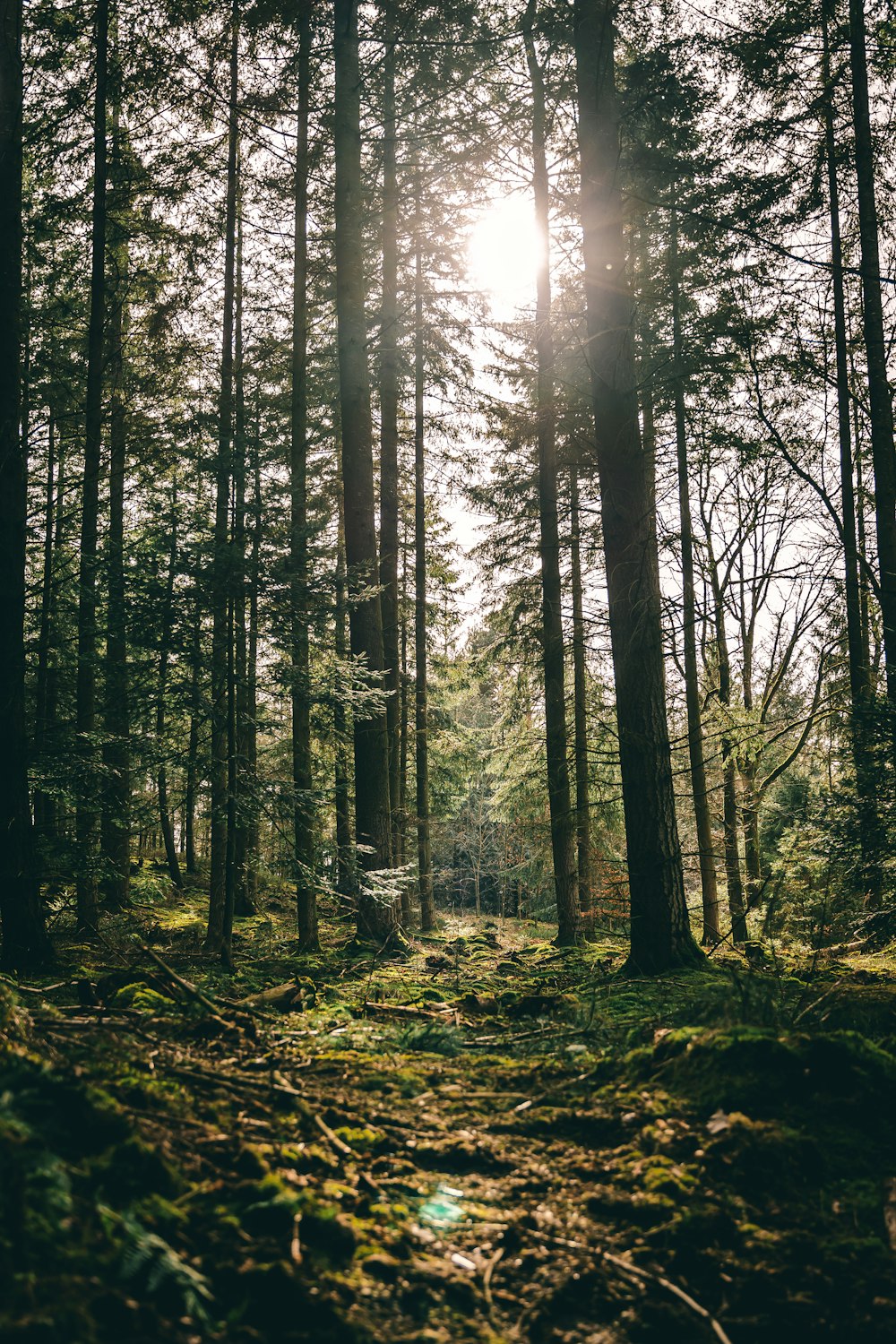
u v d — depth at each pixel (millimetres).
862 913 10680
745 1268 3068
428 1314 2689
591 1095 4645
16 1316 2062
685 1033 4914
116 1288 2316
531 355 15844
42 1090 3285
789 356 13672
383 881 11461
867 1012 6570
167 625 9320
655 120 11352
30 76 12852
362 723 13250
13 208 9422
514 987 9680
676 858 9836
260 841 14312
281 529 10344
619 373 10148
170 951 11820
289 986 7398
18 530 9297
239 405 15523
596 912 12719
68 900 13672
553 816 15734
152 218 14828
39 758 9617
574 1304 2846
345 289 13391
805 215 12148
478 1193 3570
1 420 9242
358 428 13430
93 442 12258
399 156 16312
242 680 10258
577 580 18328
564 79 13664
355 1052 5469
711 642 21250
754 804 19359
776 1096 4164
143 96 13445
